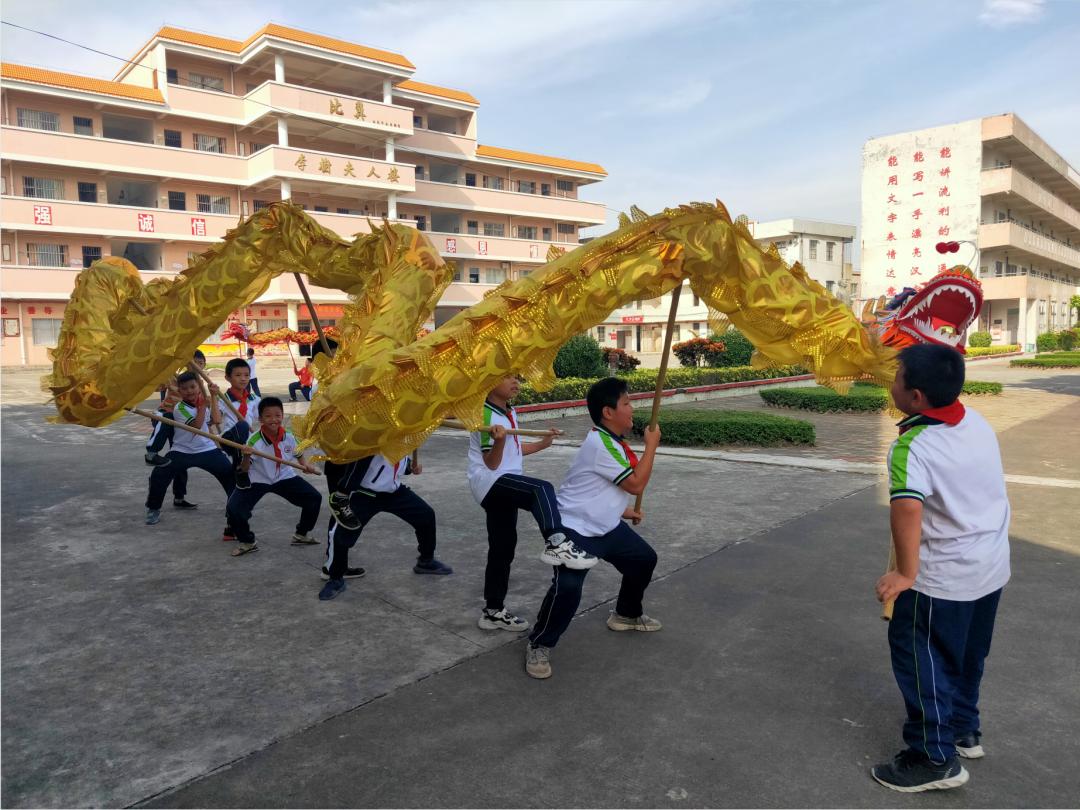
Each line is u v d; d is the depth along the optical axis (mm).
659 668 3432
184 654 3629
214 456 6129
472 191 38812
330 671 3436
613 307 2875
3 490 7625
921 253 38844
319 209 34281
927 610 2447
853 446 10023
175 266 29609
